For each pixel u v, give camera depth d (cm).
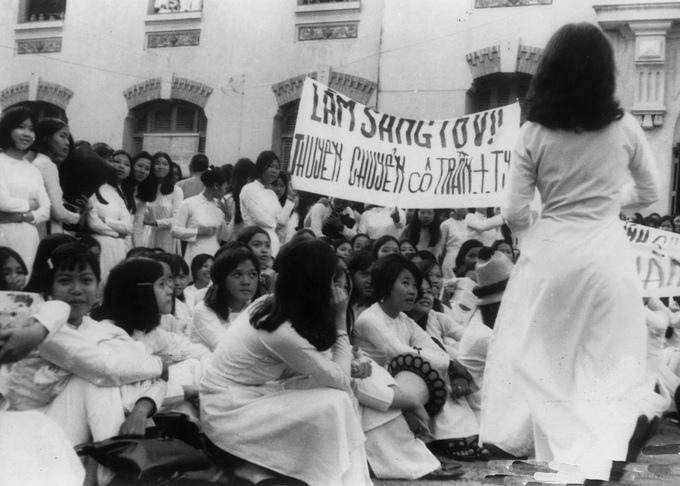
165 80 1557
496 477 435
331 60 1467
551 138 429
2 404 363
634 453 440
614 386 401
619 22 1323
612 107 426
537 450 412
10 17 1666
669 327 745
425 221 973
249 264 517
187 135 1570
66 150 727
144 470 367
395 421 476
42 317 345
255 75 1513
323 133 729
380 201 736
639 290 420
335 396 407
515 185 442
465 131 731
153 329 463
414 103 1423
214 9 1538
